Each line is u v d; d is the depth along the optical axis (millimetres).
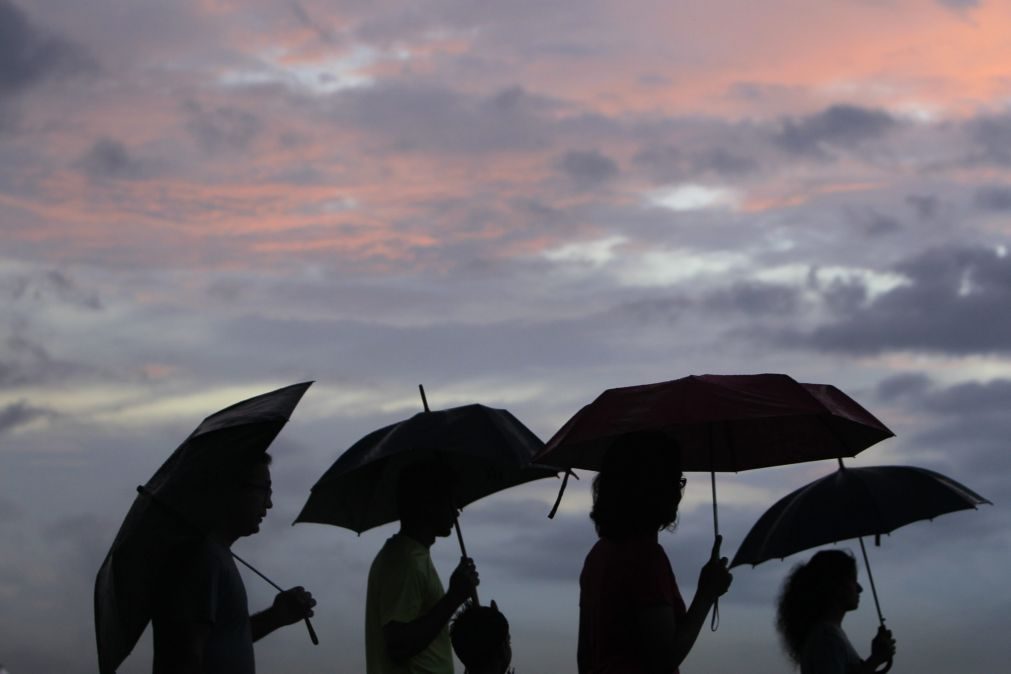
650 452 3850
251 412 4520
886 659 5336
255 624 4691
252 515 4465
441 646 4941
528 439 5152
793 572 5496
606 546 3869
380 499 5547
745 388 4297
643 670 3693
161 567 4203
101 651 4273
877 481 5668
